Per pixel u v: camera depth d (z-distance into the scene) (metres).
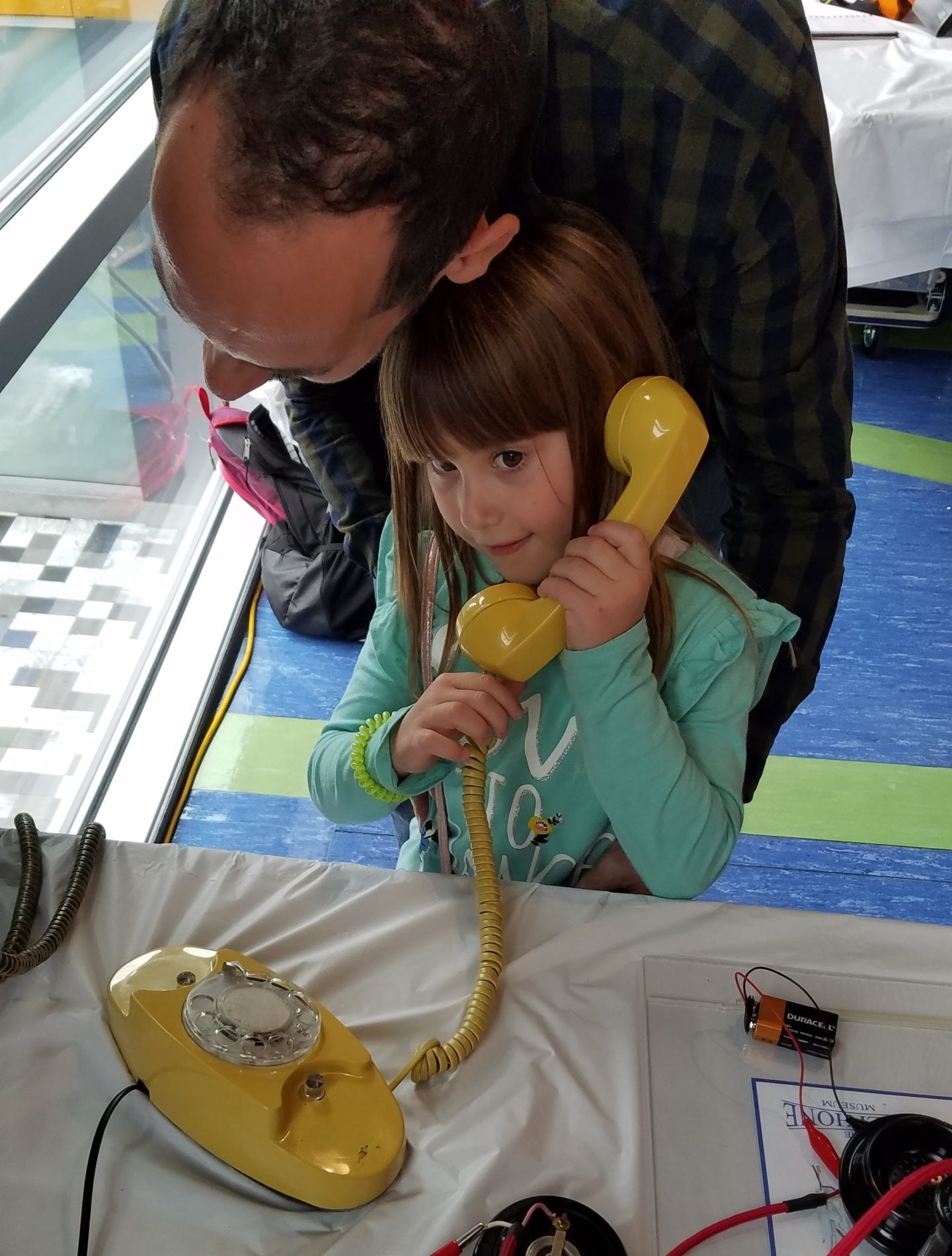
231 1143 0.67
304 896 0.85
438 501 0.92
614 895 0.86
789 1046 0.75
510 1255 0.61
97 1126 0.70
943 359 3.24
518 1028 0.76
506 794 1.03
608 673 0.86
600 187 0.90
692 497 1.24
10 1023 0.75
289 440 2.29
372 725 0.99
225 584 2.39
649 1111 0.72
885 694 2.21
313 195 0.54
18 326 1.27
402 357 0.84
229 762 2.05
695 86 0.83
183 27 0.60
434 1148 0.69
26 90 1.80
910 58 2.70
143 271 2.13
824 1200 0.67
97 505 2.12
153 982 0.74
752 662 0.97
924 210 2.64
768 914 0.84
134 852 0.88
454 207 0.60
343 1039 0.71
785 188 0.88
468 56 0.57
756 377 1.00
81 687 2.00
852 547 2.55
